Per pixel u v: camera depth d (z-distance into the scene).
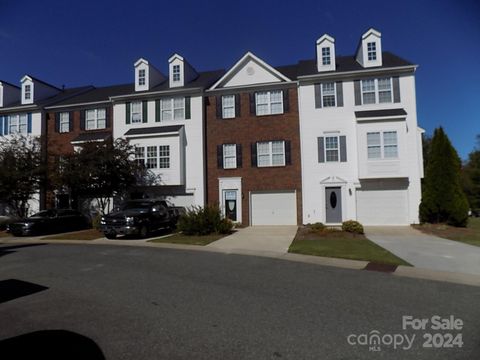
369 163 19.42
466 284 7.21
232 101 22.45
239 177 21.89
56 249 13.01
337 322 4.97
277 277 7.93
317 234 15.68
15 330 4.76
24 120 26.09
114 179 20.42
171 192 22.53
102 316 5.30
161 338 4.44
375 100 20.11
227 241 14.23
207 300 6.09
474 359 3.86
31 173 20.61
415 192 19.25
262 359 3.85
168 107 23.20
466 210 17.64
